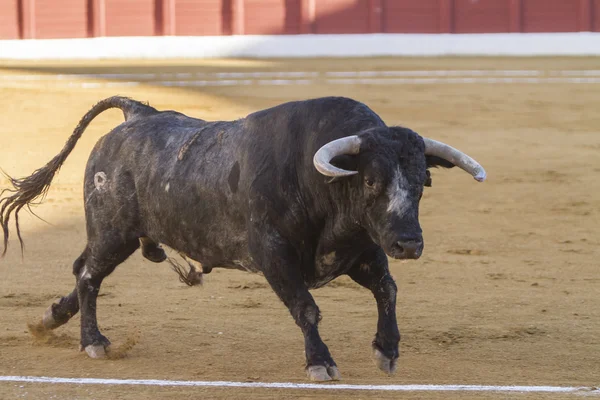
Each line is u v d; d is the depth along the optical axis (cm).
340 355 2181
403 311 2630
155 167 2103
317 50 11800
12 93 6944
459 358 2161
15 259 3275
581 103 7438
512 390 1869
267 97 7438
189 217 2028
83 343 2173
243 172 1917
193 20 11769
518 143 5894
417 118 6744
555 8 11725
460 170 5053
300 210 1842
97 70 9512
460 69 9906
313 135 1831
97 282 2216
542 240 3656
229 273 3105
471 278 3061
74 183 4659
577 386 1914
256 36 11769
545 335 2380
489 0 11744
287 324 2477
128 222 2161
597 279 3061
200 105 6919
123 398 1805
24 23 11594
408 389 1866
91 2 11662
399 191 1664
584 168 5162
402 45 11812
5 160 5119
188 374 1998
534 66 10219
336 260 1862
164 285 2933
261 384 1903
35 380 1939
